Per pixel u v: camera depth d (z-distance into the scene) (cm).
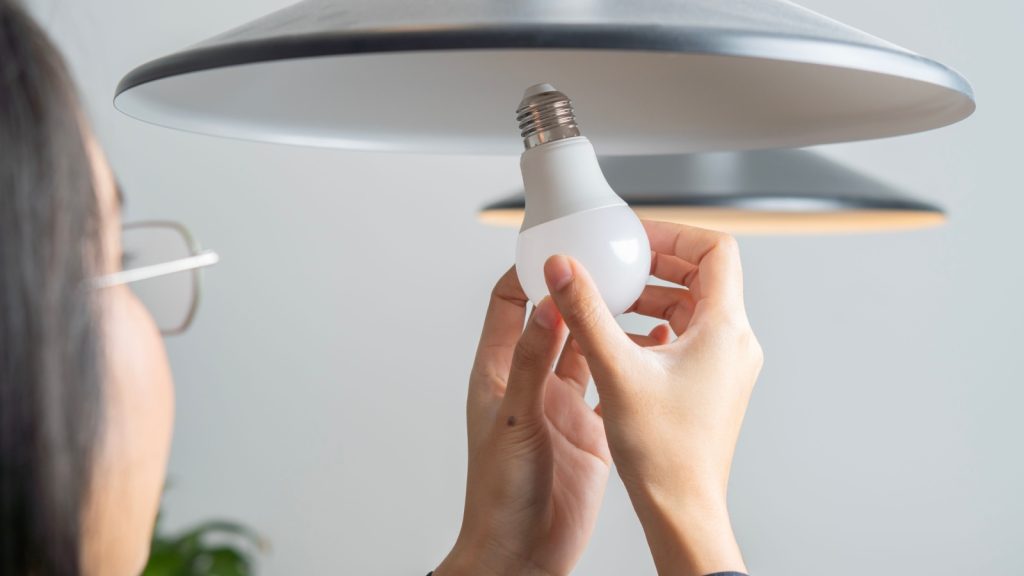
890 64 37
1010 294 217
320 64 45
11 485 34
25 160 33
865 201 107
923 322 221
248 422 237
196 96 46
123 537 43
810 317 224
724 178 107
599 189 51
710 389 54
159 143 234
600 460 77
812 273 224
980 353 219
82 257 35
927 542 223
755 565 229
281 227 235
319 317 235
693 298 71
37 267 33
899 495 223
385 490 236
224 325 236
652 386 53
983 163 216
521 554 73
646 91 51
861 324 223
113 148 233
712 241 64
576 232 50
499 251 231
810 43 35
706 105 52
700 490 53
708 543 52
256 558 238
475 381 75
